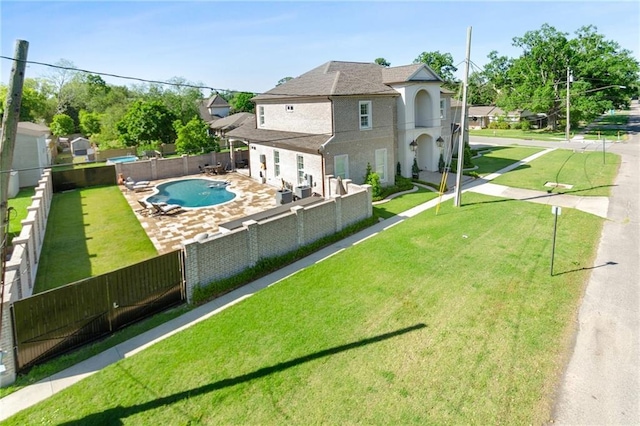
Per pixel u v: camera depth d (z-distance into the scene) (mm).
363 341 9695
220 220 20453
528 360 8812
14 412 7863
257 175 30266
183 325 11016
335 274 13664
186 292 12250
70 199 25500
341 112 23703
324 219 17109
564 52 56000
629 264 13609
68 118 64250
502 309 10945
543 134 58156
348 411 7480
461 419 7227
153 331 10750
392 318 10711
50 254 16188
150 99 56969
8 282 9617
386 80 27859
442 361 8836
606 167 31391
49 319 9461
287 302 11836
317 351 9375
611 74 53719
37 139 30375
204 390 8219
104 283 10445
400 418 7277
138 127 46844
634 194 22906
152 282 11508
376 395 7871
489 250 15180
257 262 14273
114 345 10125
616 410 7387
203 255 12461
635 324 10125
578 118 58281
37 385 8664
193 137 43438
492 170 31969
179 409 7723
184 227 19469
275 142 26578
